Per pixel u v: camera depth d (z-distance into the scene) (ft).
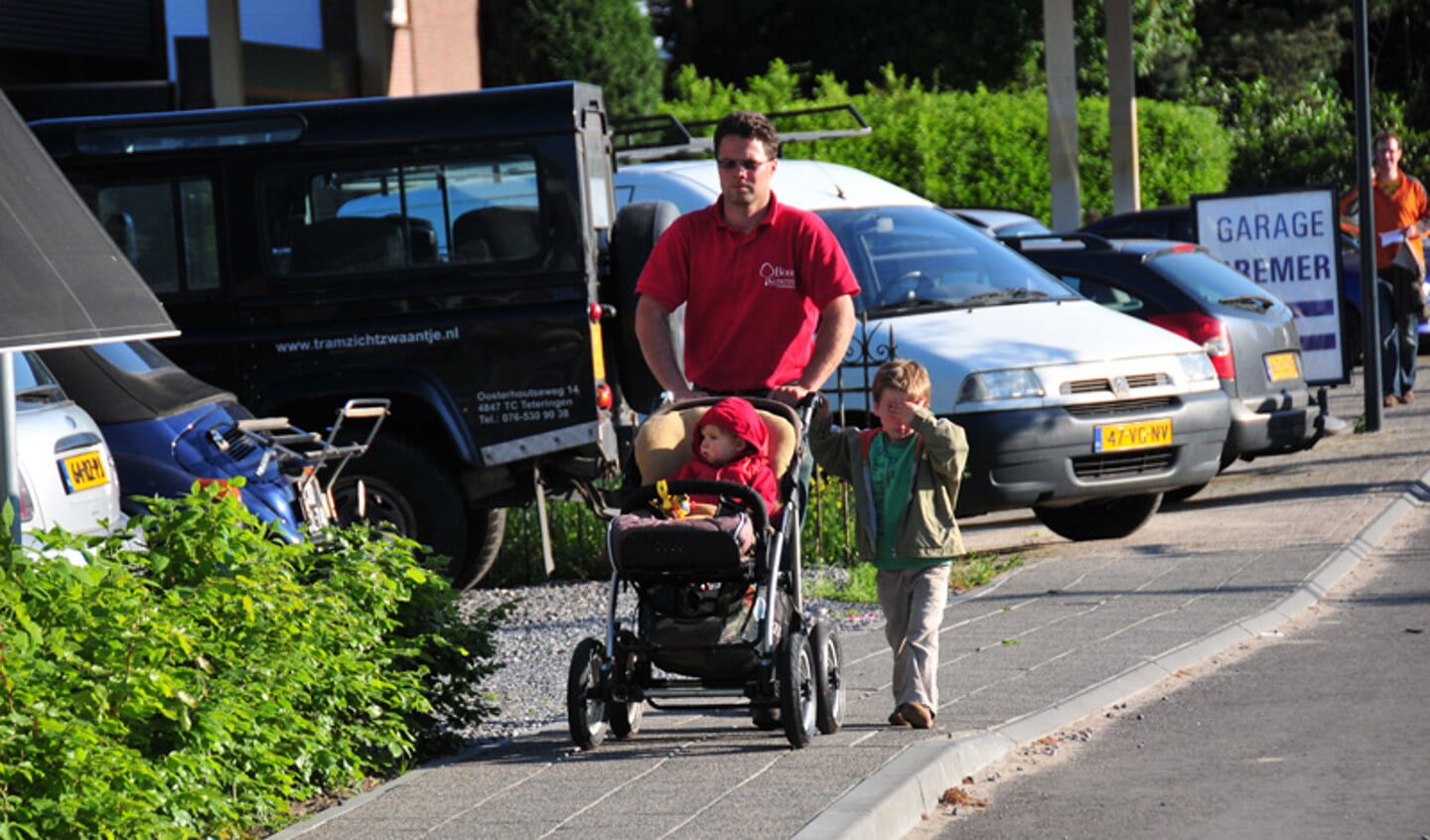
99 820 61.05
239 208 141.69
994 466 138.72
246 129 141.59
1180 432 144.87
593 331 139.23
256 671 73.20
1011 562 142.31
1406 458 185.57
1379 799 75.61
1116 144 320.91
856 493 88.99
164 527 77.97
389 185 141.08
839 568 141.28
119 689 65.41
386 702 83.10
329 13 281.33
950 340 144.05
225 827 71.82
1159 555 141.49
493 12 369.71
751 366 92.12
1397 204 234.17
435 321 140.26
